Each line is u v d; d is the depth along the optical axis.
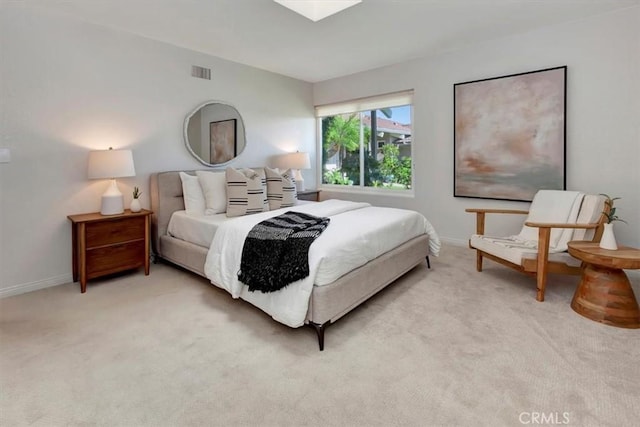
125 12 2.89
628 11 2.92
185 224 3.26
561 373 1.68
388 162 4.84
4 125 2.68
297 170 5.04
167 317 2.35
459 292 2.74
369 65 4.52
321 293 1.96
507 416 1.42
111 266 3.01
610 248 2.29
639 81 2.91
